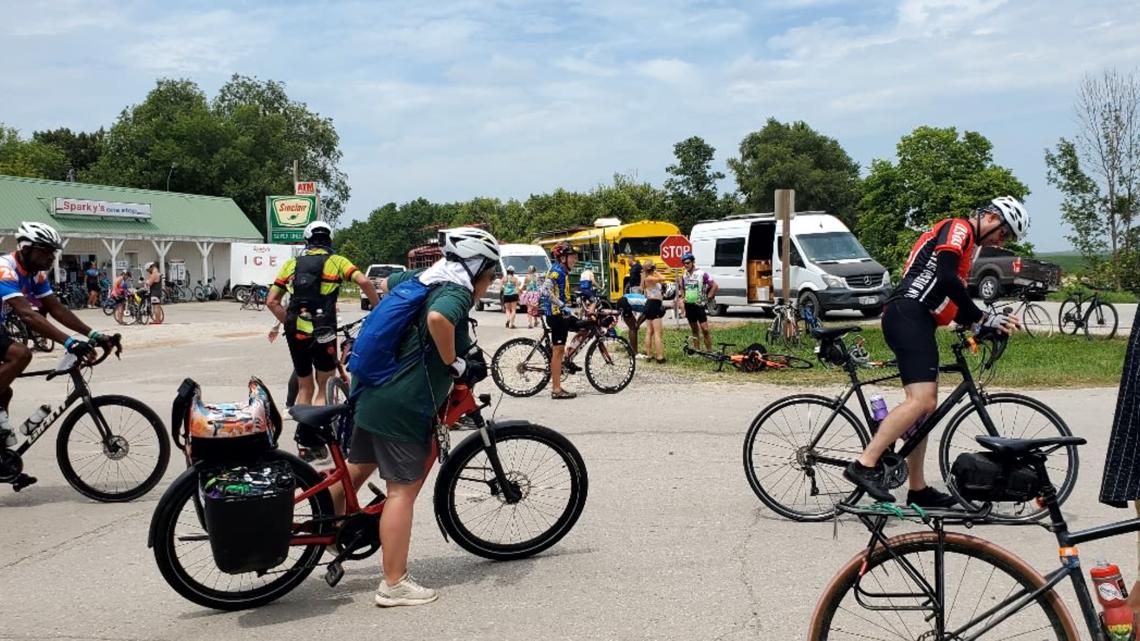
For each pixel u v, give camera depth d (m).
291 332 7.86
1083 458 7.29
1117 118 32.53
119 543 5.68
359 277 7.89
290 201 49.62
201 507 4.43
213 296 49.97
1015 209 5.06
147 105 75.12
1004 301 25.64
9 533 5.91
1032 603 2.90
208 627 4.32
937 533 2.98
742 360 13.39
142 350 18.89
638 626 4.19
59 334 6.59
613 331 11.70
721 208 87.12
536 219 81.31
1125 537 5.26
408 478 4.56
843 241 23.31
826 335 5.96
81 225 44.75
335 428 4.93
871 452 4.98
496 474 5.12
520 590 4.71
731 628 4.13
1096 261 33.94
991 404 5.85
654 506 6.22
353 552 4.79
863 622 3.05
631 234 33.38
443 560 5.25
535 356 11.52
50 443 8.91
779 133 81.44
